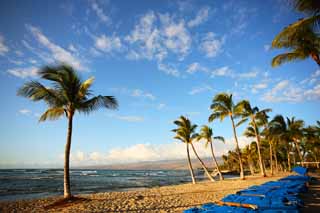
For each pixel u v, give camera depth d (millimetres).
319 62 11289
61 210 10312
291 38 10117
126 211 9703
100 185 34031
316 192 11883
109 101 13336
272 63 12594
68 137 12750
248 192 9391
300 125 32500
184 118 27141
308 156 52562
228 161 82750
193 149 27953
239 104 25000
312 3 8055
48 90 12398
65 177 12492
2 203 13195
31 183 37469
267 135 31281
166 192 17344
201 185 22453
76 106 12758
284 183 12289
